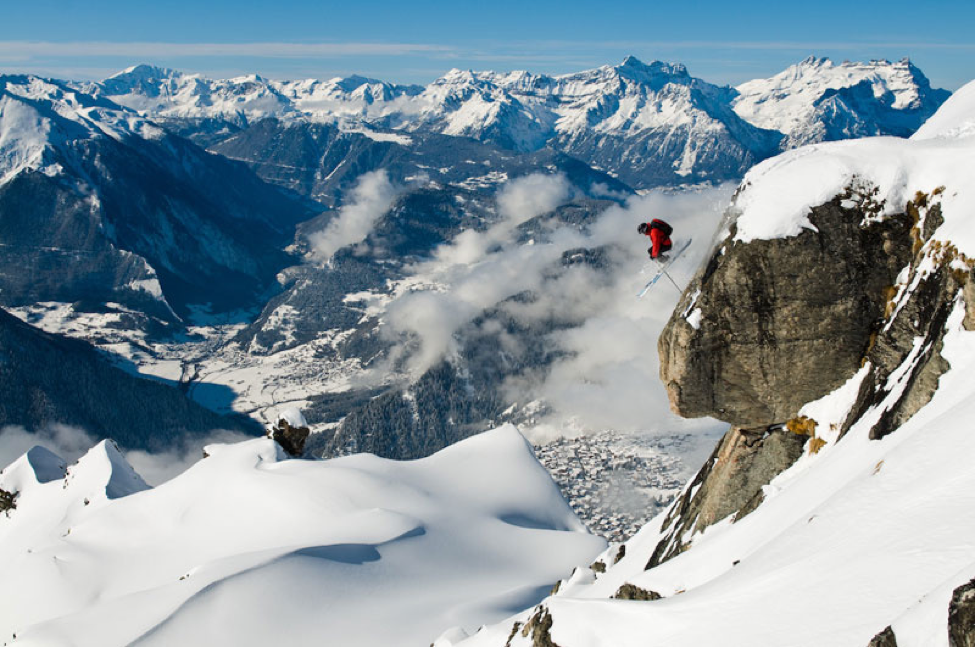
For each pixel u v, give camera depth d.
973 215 15.72
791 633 10.95
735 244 19.14
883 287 18.34
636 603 15.08
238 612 37.09
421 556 47.97
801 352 18.83
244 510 54.12
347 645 35.72
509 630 21.84
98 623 37.25
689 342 19.47
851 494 13.20
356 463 61.06
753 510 18.92
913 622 9.14
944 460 11.88
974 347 14.09
